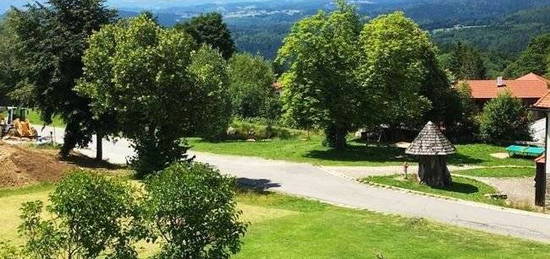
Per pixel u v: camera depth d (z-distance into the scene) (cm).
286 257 2381
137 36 3850
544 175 3650
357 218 3058
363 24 6353
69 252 1430
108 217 1446
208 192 1567
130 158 4325
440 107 6838
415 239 2655
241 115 8919
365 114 5578
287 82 5538
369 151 5847
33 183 3625
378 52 5544
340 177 4388
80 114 4419
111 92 3834
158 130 3900
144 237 1545
